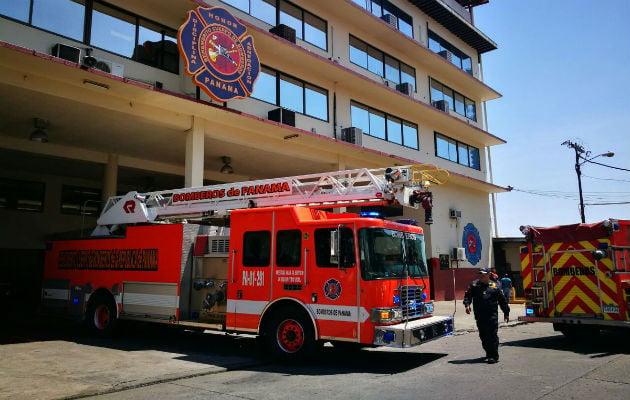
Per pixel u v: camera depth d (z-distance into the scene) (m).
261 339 8.91
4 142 14.31
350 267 7.45
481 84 26.80
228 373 7.19
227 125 14.40
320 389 6.04
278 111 15.25
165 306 9.62
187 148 13.57
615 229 9.06
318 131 17.27
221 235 9.71
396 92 19.73
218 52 12.35
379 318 7.14
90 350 9.09
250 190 9.65
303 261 7.91
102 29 12.03
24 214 18.12
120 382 6.41
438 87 24.89
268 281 8.21
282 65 16.28
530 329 12.84
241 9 15.14
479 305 7.89
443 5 24.28
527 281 10.32
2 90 10.67
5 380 6.50
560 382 6.24
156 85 13.00
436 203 22.81
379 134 20.38
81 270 11.55
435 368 7.38
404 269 8.02
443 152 24.45
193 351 9.08
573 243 9.67
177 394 5.91
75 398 5.71
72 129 13.80
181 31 11.60
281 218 8.34
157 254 9.98
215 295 9.02
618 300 8.91
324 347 9.71
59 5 11.27
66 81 10.98
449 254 22.89
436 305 19.17
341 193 8.55
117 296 10.52
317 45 17.94
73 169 18.00
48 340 10.40
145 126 13.44
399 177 8.12
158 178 20.00
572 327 10.06
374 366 7.65
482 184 24.95
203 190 10.34
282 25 15.69
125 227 11.64
